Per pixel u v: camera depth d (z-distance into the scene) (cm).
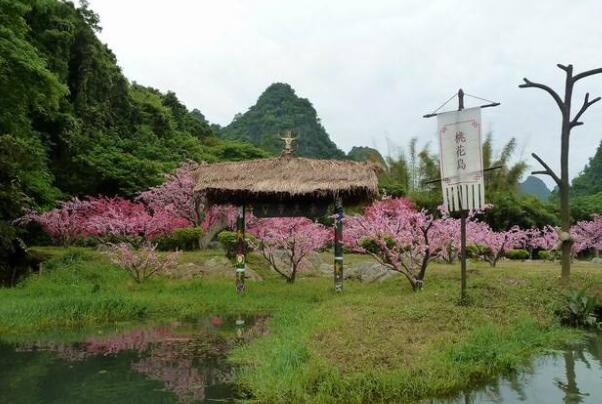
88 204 2173
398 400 562
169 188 2367
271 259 1692
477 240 2000
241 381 620
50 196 2183
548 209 4212
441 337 754
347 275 1795
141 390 604
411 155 4228
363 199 1426
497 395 592
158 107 4228
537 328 918
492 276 1387
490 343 755
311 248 1661
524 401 572
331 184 1341
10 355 775
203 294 1359
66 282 1521
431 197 3195
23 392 598
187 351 798
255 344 797
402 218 1332
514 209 3522
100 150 2878
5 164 1602
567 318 1051
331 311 966
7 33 1498
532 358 766
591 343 878
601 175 6475
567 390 613
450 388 598
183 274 1692
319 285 1563
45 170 2338
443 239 1366
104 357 761
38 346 837
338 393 554
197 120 5519
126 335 925
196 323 1046
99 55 3409
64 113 2812
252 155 4816
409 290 1329
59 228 2116
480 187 1020
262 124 7838
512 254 3014
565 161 1353
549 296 1137
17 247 1716
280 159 1459
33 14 2723
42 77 1581
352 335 748
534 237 2903
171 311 1166
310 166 1420
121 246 1548
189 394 589
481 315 928
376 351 673
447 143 1052
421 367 624
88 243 2297
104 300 1120
